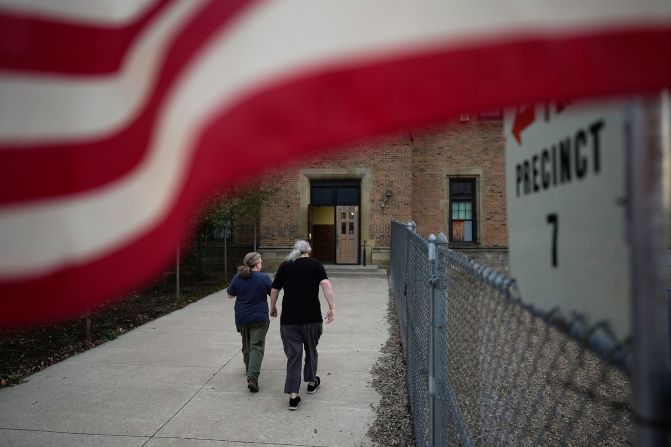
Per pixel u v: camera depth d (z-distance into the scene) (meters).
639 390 0.79
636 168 0.77
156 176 0.96
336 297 11.27
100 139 0.95
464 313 2.46
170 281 13.88
